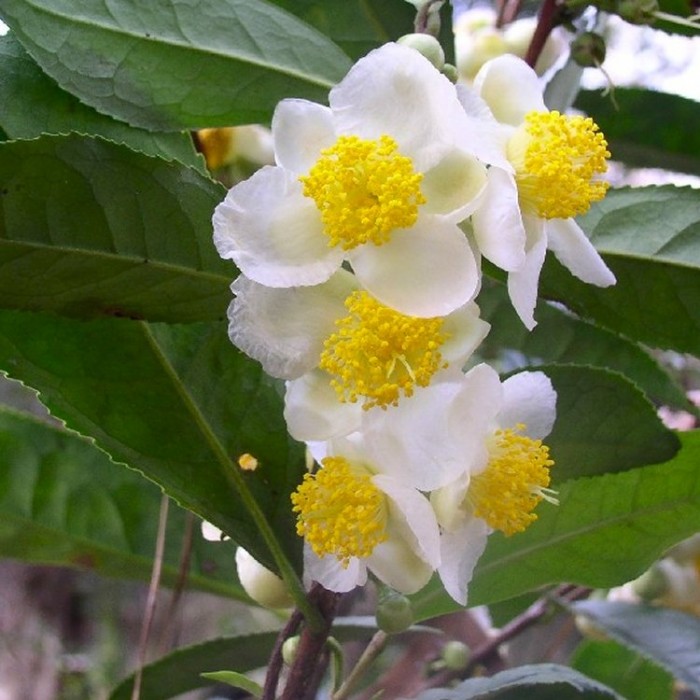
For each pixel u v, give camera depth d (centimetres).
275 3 23
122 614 67
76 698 62
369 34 23
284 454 20
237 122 21
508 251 16
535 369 21
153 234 18
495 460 18
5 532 24
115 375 19
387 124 17
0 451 24
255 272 17
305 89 21
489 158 17
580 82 25
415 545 18
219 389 20
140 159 18
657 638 26
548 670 22
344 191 17
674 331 22
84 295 18
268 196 17
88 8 20
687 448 22
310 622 19
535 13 30
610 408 21
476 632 34
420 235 17
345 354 17
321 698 32
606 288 22
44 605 66
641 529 23
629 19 22
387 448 17
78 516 25
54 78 20
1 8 19
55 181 17
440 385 17
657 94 26
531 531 23
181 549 25
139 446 19
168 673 24
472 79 28
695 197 21
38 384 19
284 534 20
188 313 19
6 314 19
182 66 20
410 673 34
